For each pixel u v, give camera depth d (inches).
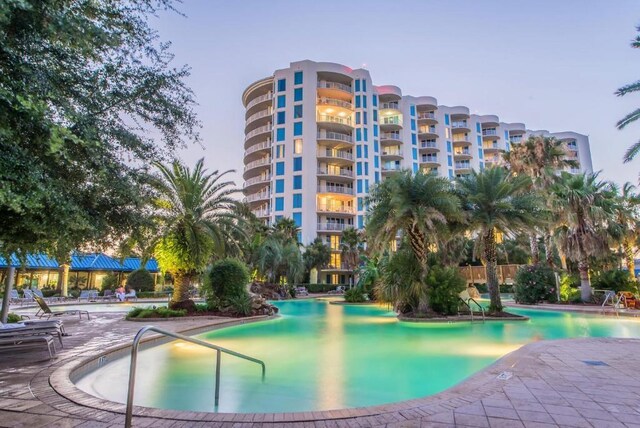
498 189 642.8
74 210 159.0
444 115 2652.6
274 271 1350.9
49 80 141.9
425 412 143.1
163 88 211.2
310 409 191.5
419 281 601.6
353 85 2276.1
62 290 1085.1
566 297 857.5
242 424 134.5
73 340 333.4
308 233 1953.7
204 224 602.5
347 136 2203.5
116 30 178.7
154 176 226.8
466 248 1293.1
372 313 762.2
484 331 479.5
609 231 860.0
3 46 118.1
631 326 517.7
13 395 168.4
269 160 2175.2
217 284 627.5
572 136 3053.6
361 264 1788.9
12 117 118.6
